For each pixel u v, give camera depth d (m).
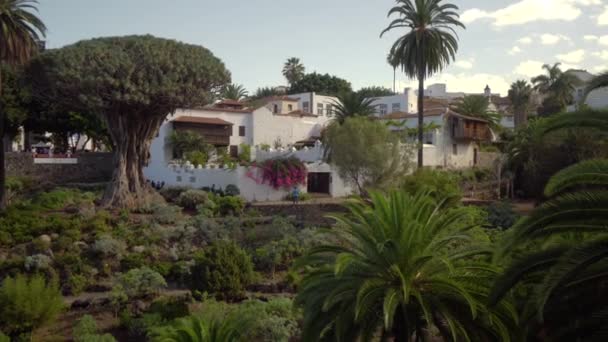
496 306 11.86
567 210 10.10
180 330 13.39
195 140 47.94
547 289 9.38
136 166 37.47
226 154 49.44
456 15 41.47
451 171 48.41
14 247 27.27
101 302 20.23
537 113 70.06
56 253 26.33
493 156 59.44
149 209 35.34
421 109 42.16
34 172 48.34
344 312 11.83
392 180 32.62
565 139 28.22
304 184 42.91
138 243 28.09
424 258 11.54
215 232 29.66
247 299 20.09
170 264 25.48
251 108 60.41
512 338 11.95
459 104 60.50
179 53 36.16
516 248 11.66
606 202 9.88
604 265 10.07
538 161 31.92
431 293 12.16
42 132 53.91
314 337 12.34
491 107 79.88
